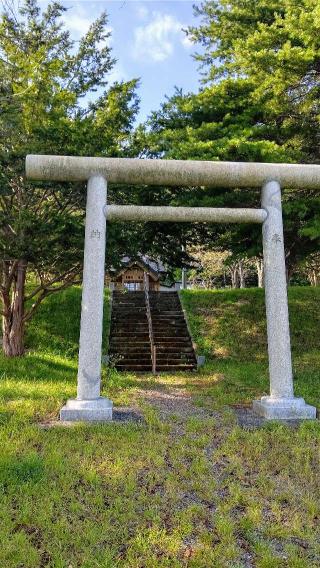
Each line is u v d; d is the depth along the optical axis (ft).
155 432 19.22
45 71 32.63
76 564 10.09
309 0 32.83
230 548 10.86
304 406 22.34
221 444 17.98
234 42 36.35
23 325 36.83
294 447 17.47
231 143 30.71
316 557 10.91
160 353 42.65
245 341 44.96
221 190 34.22
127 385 31.58
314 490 14.29
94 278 22.89
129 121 35.17
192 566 10.21
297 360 39.88
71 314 47.47
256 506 12.97
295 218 34.40
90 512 12.21
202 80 44.50
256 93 34.50
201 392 29.73
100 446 16.89
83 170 23.62
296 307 50.62
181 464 15.49
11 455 15.12
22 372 31.73
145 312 51.39
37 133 30.12
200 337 45.93
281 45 34.55
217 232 38.19
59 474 14.19
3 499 12.45
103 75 36.86
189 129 34.73
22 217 28.50
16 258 30.07
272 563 10.36
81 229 29.63
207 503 13.16
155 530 11.36
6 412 20.86
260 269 93.25
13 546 10.44
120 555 10.51
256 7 41.81
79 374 22.17
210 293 55.67
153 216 24.14
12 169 29.53
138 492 13.52
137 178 24.08
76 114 35.09
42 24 34.27
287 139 37.37
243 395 28.14
